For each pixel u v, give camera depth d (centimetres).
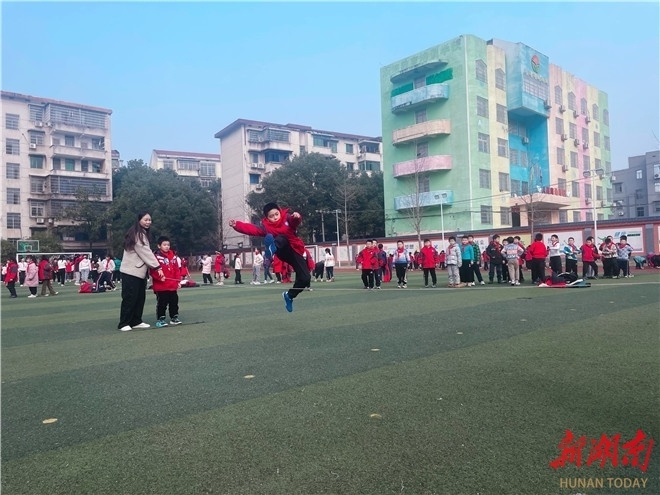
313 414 416
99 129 5541
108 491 296
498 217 4338
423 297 1390
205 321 1023
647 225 2962
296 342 737
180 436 377
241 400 461
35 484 307
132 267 941
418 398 448
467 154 4172
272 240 627
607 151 5925
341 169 5247
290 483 299
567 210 4747
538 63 4756
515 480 298
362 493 286
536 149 4897
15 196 5144
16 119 5172
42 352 733
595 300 1139
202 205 5281
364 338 751
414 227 4503
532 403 428
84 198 5231
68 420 422
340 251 4653
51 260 3488
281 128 6000
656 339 674
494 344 671
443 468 314
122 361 649
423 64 4322
